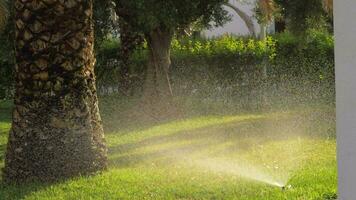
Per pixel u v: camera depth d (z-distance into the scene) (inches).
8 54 729.6
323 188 336.8
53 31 379.2
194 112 750.5
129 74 852.6
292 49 877.8
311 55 872.9
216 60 861.8
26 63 381.1
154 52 737.0
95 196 339.0
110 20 706.8
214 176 380.5
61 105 383.2
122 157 464.1
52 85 382.3
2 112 877.8
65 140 384.2
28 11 378.0
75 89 385.4
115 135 587.8
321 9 806.5
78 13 382.6
